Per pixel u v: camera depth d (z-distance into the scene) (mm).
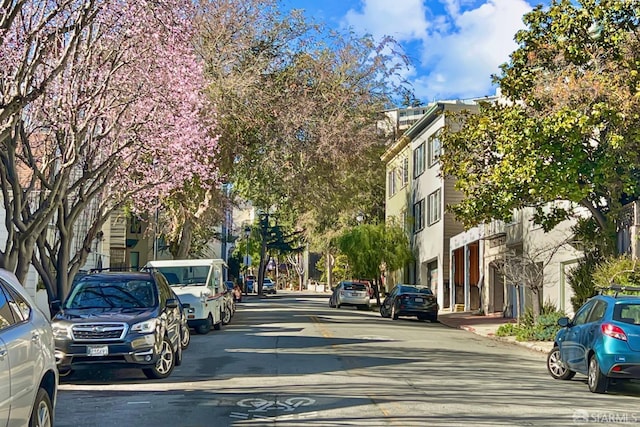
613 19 21562
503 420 9984
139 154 21219
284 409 10719
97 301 14617
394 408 10789
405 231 51594
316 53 32719
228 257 88438
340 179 35469
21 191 17297
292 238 82188
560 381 14672
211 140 22141
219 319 25891
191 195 31953
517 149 20625
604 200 24797
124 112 19656
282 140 31625
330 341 21797
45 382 7844
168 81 18562
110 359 13289
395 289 35188
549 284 29688
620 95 19734
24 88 14070
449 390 12727
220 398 11703
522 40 22734
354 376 14320
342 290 42906
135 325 13555
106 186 23812
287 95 31766
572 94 20469
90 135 19016
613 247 22375
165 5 16094
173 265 25172
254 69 30188
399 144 51406
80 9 14797
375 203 59594
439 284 44031
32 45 16031
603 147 20781
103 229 36562
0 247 23906
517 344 23719
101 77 18094
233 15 29484
